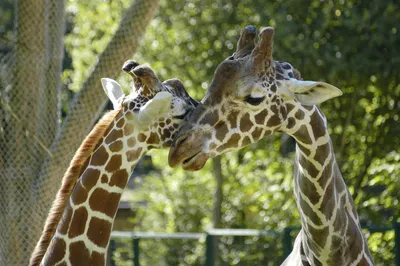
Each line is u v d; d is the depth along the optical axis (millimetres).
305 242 10328
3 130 14766
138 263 20656
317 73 22047
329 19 21641
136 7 15203
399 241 18250
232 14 22938
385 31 21469
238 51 9625
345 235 10125
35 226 14648
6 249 14594
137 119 9430
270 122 9469
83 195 9445
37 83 14938
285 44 21391
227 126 9352
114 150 9484
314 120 9672
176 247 22094
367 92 22875
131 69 9750
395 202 22234
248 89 9297
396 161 22766
